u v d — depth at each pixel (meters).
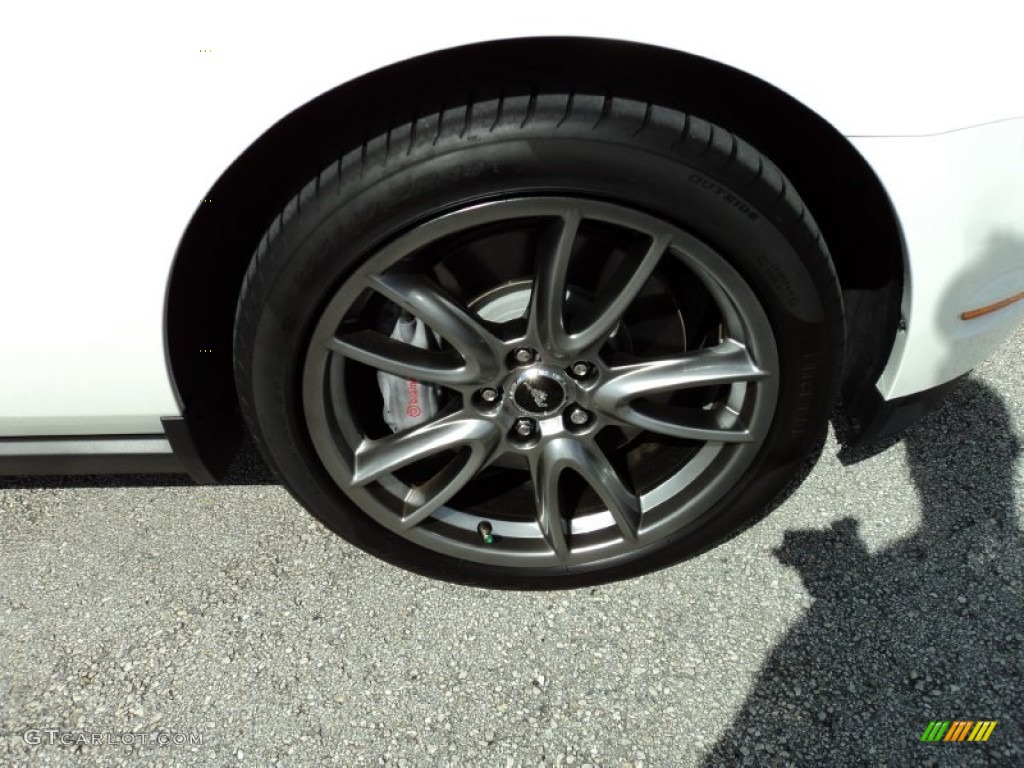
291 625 1.92
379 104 1.45
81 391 1.63
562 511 1.91
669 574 1.99
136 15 1.26
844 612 1.89
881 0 1.32
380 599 1.97
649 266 1.50
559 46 1.41
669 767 1.65
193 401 1.74
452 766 1.67
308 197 1.40
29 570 2.06
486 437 1.69
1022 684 1.74
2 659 1.88
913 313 1.64
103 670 1.85
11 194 1.37
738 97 1.49
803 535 2.05
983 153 1.46
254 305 1.49
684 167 1.39
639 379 1.63
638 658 1.83
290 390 1.57
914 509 2.09
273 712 1.76
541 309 1.53
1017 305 1.74
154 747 1.71
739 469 1.77
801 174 1.64
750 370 1.62
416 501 1.79
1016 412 2.30
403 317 1.69
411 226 1.42
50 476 2.29
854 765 1.63
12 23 1.26
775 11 1.32
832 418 2.31
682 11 1.30
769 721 1.71
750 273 1.50
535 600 1.95
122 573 2.04
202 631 1.92
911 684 1.75
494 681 1.80
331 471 1.70
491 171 1.38
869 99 1.39
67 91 1.29
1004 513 2.06
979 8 1.36
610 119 1.36
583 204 1.42
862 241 1.68
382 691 1.79
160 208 1.40
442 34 1.29
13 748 1.71
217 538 2.11
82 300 1.49
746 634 1.86
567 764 1.66
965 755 1.63
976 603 1.89
